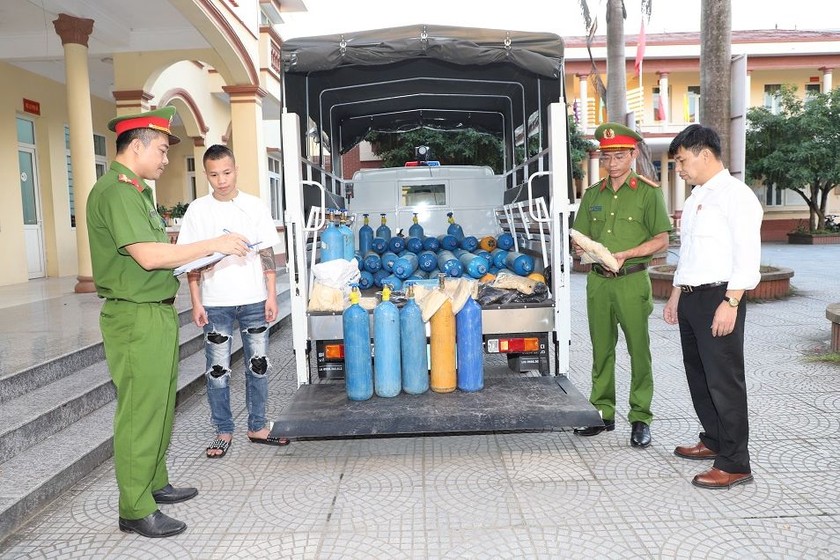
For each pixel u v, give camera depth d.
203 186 15.08
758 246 3.35
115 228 2.97
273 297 4.32
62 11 8.74
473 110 7.35
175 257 2.99
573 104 23.09
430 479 3.77
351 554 2.95
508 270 5.47
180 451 4.36
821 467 3.76
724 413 3.49
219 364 4.21
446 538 3.07
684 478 3.68
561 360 4.52
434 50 4.48
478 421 3.82
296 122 4.41
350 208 7.57
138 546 3.09
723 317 3.38
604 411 4.39
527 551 2.94
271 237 4.23
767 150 23.92
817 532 3.04
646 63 26.27
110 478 3.91
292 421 3.85
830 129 22.73
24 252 10.80
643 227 4.18
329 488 3.69
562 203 4.44
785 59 26.98
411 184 7.54
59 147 11.96
